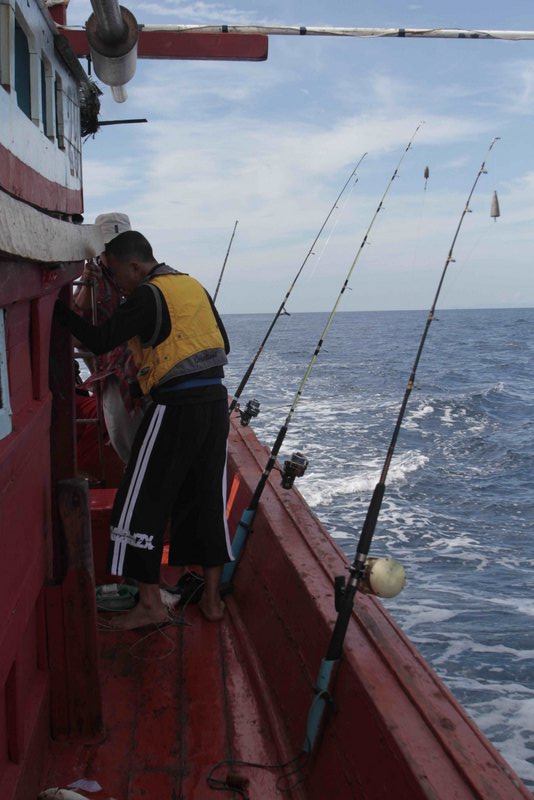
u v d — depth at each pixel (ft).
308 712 7.64
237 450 15.03
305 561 9.33
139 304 9.41
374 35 11.10
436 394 101.04
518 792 5.07
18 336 6.12
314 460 57.82
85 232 7.82
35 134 6.09
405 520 43.24
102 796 7.48
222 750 8.23
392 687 6.44
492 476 55.01
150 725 8.67
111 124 11.34
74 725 8.21
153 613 10.66
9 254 3.94
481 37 11.13
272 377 125.08
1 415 5.34
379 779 5.84
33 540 6.78
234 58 11.17
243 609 11.10
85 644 8.02
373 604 8.05
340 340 242.78
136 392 10.79
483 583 33.50
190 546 11.20
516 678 24.17
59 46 7.22
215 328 10.16
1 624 5.37
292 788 7.52
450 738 5.66
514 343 217.15
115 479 14.60
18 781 6.03
